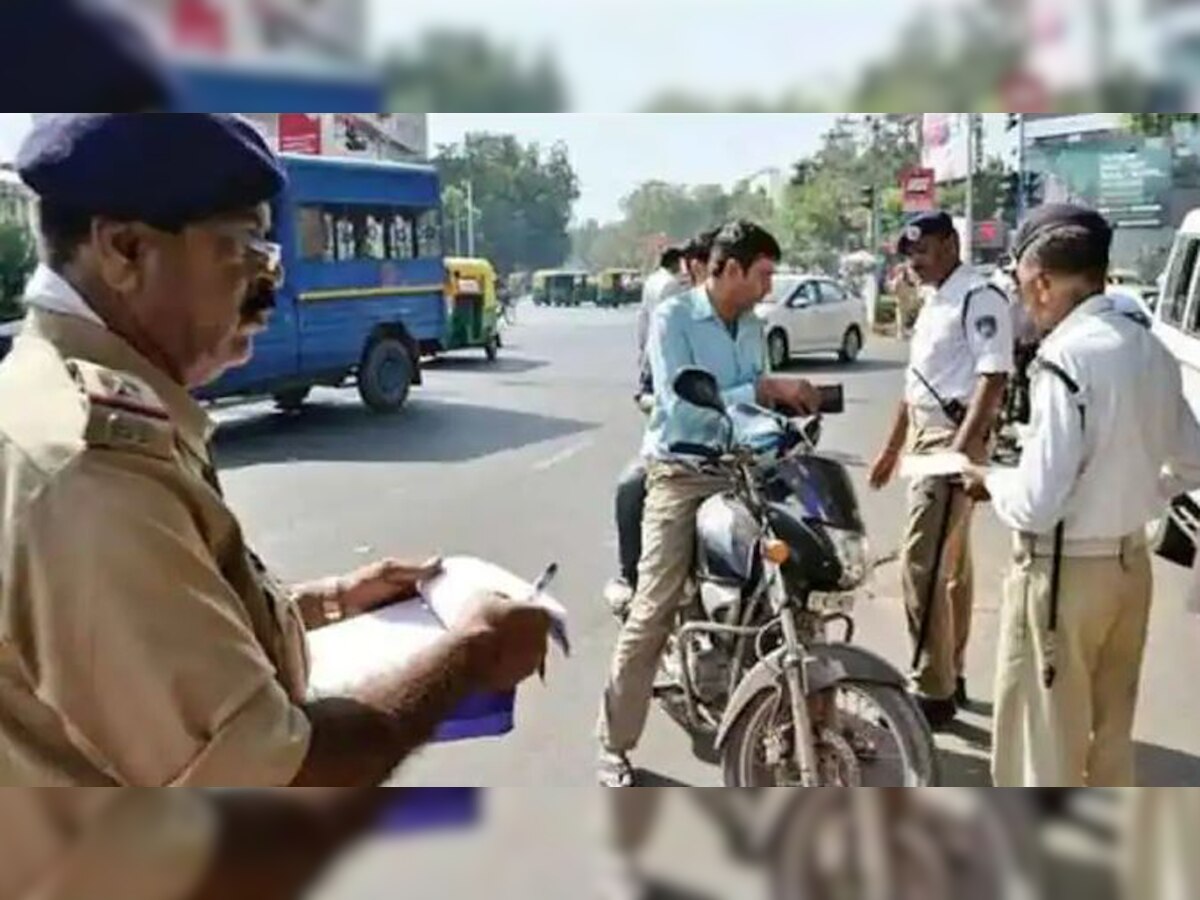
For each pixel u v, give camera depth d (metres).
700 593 3.49
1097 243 2.67
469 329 17.83
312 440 10.99
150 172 1.20
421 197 12.70
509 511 7.79
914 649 4.07
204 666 1.10
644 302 6.86
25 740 1.10
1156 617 5.26
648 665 3.54
